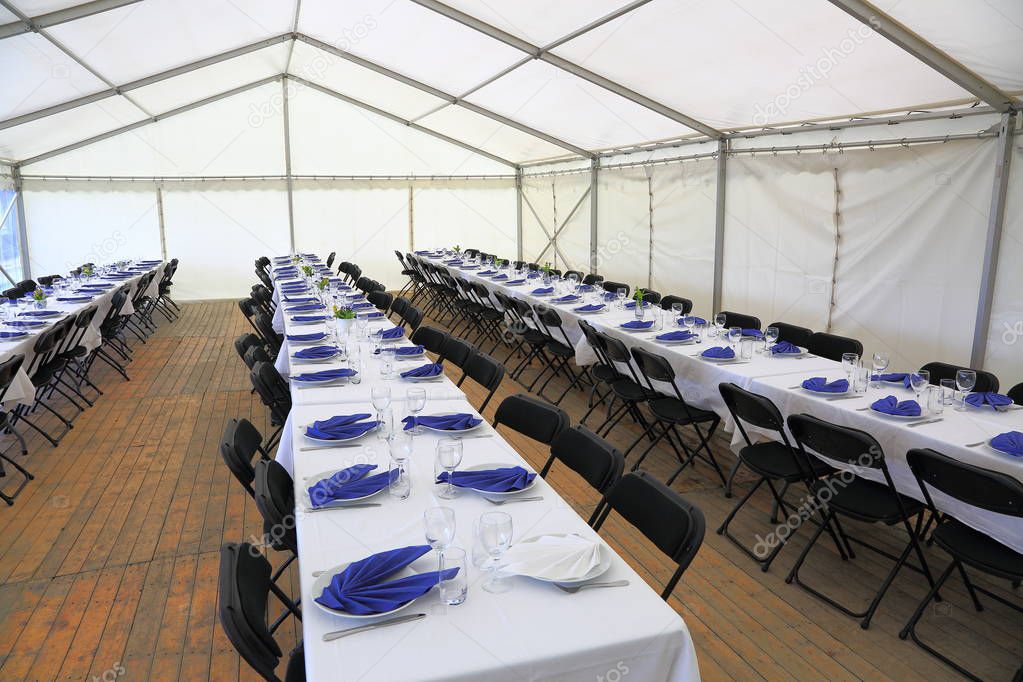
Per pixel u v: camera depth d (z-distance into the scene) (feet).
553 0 18.43
